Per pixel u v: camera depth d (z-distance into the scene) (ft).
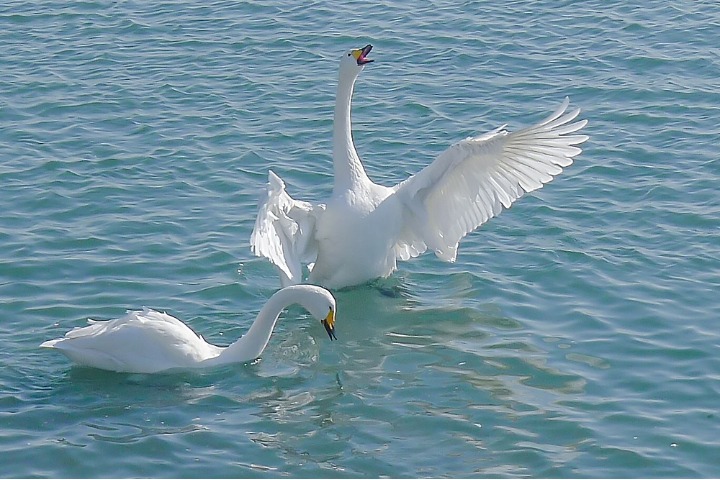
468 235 55.57
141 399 42.27
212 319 48.32
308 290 45.29
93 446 38.93
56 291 49.67
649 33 81.56
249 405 42.04
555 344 46.19
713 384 42.65
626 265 51.93
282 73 75.92
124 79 75.10
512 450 38.96
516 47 79.87
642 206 57.47
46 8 89.25
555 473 37.60
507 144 48.83
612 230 55.31
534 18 85.40
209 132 67.05
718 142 64.59
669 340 45.83
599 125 67.51
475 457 38.60
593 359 44.88
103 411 41.34
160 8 89.04
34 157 63.46
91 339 43.98
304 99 71.82
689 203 57.57
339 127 51.21
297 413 41.42
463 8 87.86
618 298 49.21
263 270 52.16
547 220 56.59
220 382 43.60
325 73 75.87
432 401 42.32
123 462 38.06
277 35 82.64
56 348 43.78
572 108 69.87
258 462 38.24
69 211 57.16
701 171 61.00
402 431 40.27
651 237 54.49
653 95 71.20
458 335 47.34
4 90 73.15
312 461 38.34
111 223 55.93
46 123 68.28
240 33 83.30
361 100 71.77
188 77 75.41
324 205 50.42
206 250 53.52
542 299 49.75
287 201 48.39
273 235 46.88
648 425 40.22
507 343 46.44
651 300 48.88
